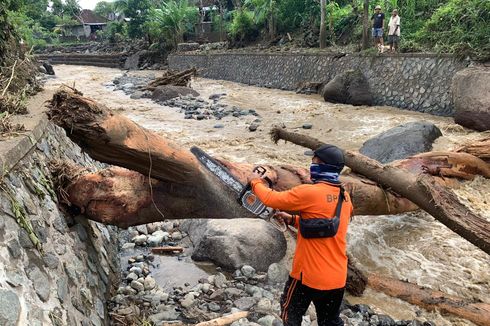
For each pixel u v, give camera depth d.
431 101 15.29
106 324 3.99
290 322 3.55
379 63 17.67
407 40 18.39
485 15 15.34
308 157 10.41
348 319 4.57
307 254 3.34
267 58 25.17
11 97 5.18
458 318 4.72
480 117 12.11
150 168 4.30
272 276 5.31
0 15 7.14
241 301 4.76
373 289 5.23
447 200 5.55
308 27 26.58
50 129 5.30
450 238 6.55
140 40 44.09
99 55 44.00
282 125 13.87
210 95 20.95
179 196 4.63
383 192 6.34
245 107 17.36
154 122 14.66
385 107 16.70
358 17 23.25
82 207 4.61
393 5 20.45
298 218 3.67
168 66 36.97
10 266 2.82
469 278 5.55
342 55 19.89
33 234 3.26
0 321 2.40
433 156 8.02
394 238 6.62
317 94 20.64
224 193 4.68
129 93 22.12
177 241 6.38
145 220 4.80
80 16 62.47
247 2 30.23
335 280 3.30
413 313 4.84
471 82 12.43
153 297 4.80
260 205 3.73
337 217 3.29
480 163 8.38
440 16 17.12
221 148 11.32
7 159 3.47
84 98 3.86
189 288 5.08
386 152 9.48
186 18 38.19
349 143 11.73
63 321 3.05
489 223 5.30
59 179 4.52
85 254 4.29
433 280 5.52
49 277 3.21
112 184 4.63
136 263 5.59
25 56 7.63
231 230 5.78
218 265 5.62
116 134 3.96
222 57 29.77
